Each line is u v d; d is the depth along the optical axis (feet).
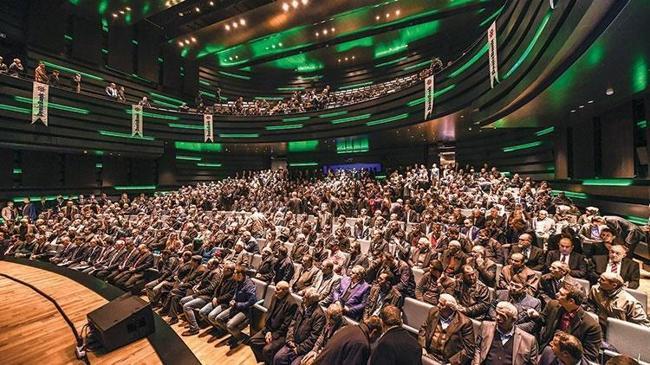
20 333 14.57
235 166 88.28
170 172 75.66
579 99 28.22
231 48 79.30
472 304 13.76
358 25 69.41
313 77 93.66
